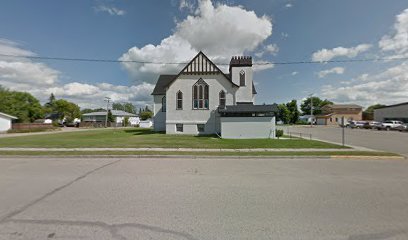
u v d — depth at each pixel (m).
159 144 13.80
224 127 19.53
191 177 6.55
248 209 4.19
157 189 5.37
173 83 22.92
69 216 3.84
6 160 9.45
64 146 12.80
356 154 10.45
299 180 6.25
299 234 3.28
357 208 4.25
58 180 6.17
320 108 85.44
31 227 3.44
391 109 47.50
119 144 13.73
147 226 3.50
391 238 3.18
